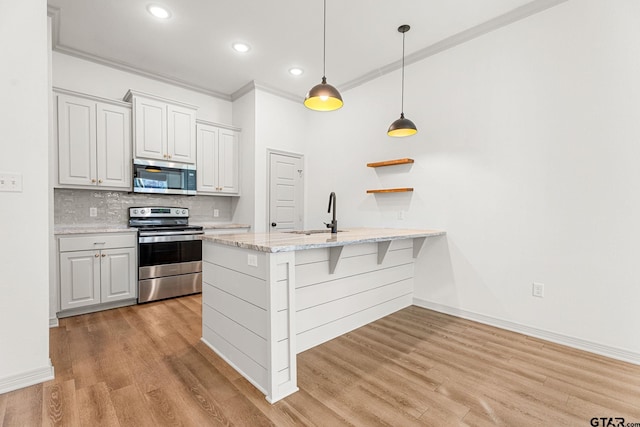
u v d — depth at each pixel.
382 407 1.64
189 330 2.65
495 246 2.78
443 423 1.52
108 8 2.61
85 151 3.14
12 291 1.77
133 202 3.75
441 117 3.15
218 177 4.18
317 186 4.58
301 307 2.28
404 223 3.48
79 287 2.96
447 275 3.11
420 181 3.33
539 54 2.52
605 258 2.23
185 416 1.55
